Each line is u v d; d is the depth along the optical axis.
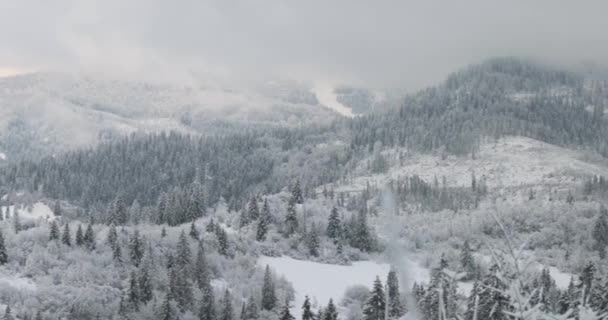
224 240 126.56
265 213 141.12
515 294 9.62
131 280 99.25
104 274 107.00
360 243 139.62
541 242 142.25
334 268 128.38
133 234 120.75
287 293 110.00
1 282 97.19
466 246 82.50
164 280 106.25
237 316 98.62
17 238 116.31
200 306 99.00
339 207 179.12
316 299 111.62
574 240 142.50
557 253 129.50
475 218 144.75
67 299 94.75
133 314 94.81
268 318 99.19
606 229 141.00
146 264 104.69
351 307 104.56
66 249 114.00
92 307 93.81
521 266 9.88
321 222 146.88
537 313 9.37
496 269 10.01
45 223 152.50
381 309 71.94
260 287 110.19
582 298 10.02
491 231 139.62
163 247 119.88
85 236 118.56
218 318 97.94
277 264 127.19
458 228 142.75
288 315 91.31
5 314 85.62
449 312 10.47
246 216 146.25
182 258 111.81
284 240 137.50
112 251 115.38
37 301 92.88
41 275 104.00
